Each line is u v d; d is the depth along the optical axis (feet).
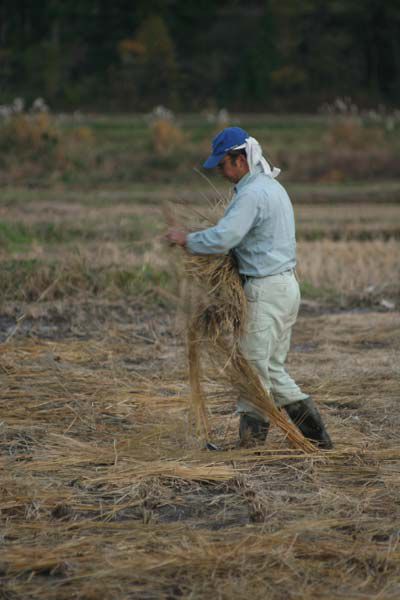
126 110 488.44
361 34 545.85
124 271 95.55
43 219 140.15
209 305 47.39
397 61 547.49
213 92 508.53
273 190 46.93
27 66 510.58
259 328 47.01
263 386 47.70
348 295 99.60
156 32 499.51
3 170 256.11
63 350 71.77
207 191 221.66
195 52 538.06
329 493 41.86
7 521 38.78
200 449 48.93
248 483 43.11
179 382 62.59
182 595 32.73
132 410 56.18
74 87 500.74
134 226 131.64
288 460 46.75
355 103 511.81
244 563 34.65
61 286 93.71
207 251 46.24
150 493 41.81
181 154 274.98
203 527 38.65
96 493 42.27
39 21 557.33
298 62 525.75
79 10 539.70
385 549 36.06
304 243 128.26
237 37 537.24
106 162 267.39
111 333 77.56
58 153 263.08
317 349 73.87
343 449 48.16
